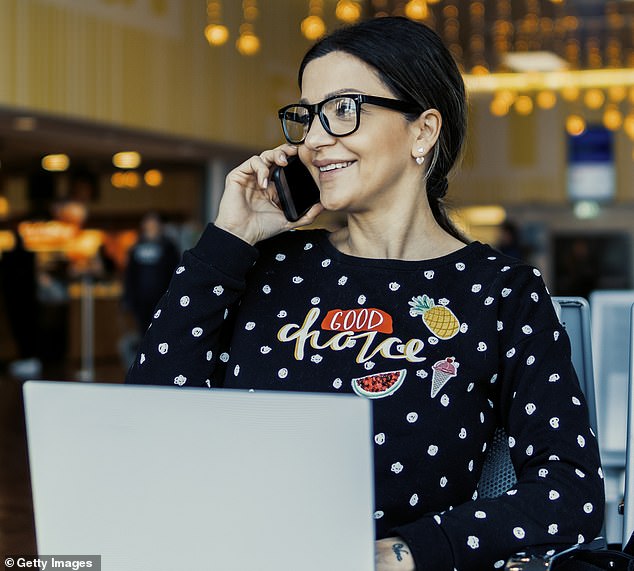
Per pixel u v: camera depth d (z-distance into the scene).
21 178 14.74
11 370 10.59
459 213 1.69
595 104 15.34
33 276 11.34
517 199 16.98
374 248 1.58
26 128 9.38
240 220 1.57
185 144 10.63
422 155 1.55
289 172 1.60
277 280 1.58
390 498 1.39
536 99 16.56
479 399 1.46
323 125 1.52
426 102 1.54
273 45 11.27
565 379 1.42
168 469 1.12
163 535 1.13
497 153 17.02
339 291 1.53
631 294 2.48
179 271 1.54
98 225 14.96
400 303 1.49
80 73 8.66
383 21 1.54
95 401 1.14
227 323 1.60
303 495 1.07
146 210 14.65
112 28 8.99
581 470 1.34
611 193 16.64
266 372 1.50
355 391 1.43
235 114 10.68
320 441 1.06
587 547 1.45
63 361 11.70
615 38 13.60
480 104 16.83
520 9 12.12
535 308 1.47
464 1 11.77
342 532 1.06
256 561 1.10
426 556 1.21
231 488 1.10
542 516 1.29
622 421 2.47
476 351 1.45
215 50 10.34
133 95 9.27
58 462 1.16
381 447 1.40
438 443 1.41
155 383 1.53
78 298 11.99
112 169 13.64
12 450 5.94
